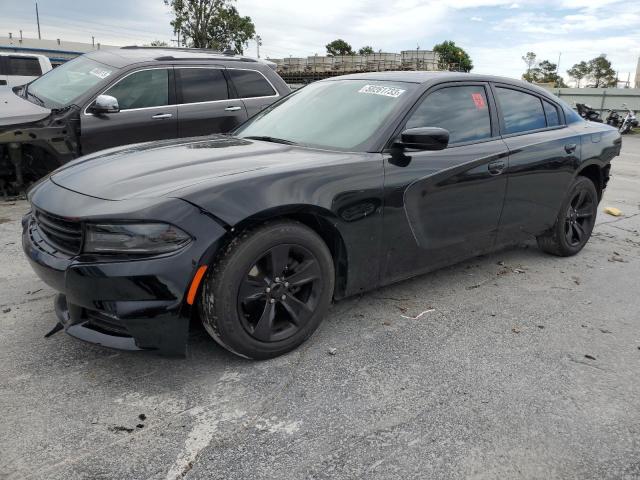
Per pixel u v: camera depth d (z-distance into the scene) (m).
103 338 2.44
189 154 3.03
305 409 2.38
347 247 2.94
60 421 2.24
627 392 2.63
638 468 2.09
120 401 2.39
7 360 2.71
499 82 4.00
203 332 3.06
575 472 2.05
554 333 3.26
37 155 5.75
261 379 2.60
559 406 2.48
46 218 2.62
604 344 3.14
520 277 4.23
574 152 4.37
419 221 3.27
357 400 2.46
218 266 2.47
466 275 4.22
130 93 5.90
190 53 6.60
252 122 3.99
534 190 4.07
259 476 1.97
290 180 2.68
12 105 5.79
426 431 2.26
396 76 3.69
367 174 2.97
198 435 2.18
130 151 3.18
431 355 2.91
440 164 3.32
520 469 2.06
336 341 3.03
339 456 2.09
